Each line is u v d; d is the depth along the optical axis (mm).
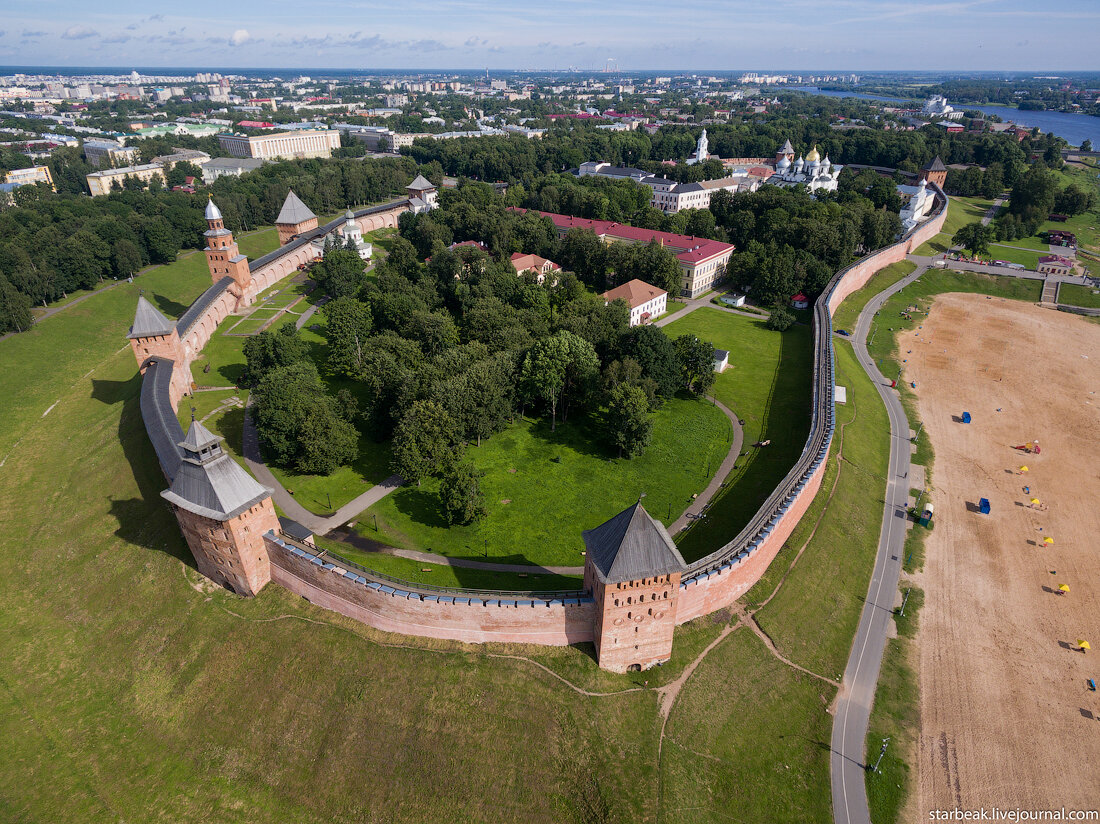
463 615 76000
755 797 68188
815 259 196000
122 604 86688
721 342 166750
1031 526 108438
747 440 123250
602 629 73062
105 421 125500
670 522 100812
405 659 75750
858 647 84938
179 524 88812
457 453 106562
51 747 72312
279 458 110875
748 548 85688
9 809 66688
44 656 82188
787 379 147500
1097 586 96500
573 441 122125
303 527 89938
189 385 137000
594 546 74812
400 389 116250
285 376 115938
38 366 150875
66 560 94750
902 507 111500
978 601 93188
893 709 77375
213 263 180250
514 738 70000
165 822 65938
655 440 122750
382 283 172500
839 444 123062
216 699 75062
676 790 67438
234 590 85438
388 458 116375
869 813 67312
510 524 99938
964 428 136250
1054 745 74250
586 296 165125
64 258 182000
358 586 77875
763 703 76438
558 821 65188
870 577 96188
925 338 178375
